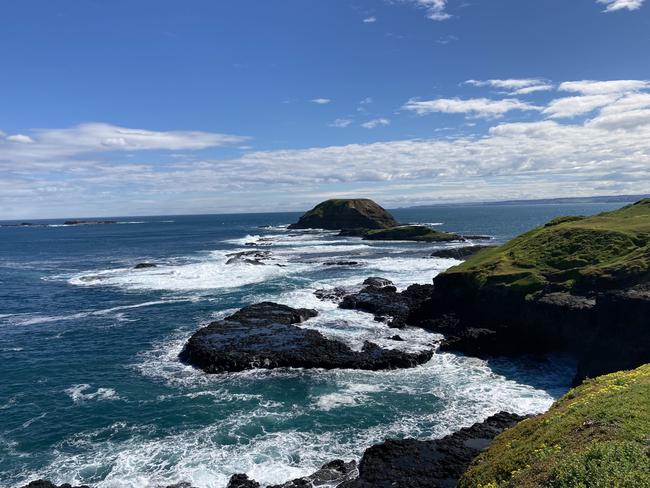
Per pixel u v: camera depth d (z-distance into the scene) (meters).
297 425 27.84
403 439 24.28
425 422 28.12
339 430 27.22
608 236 49.00
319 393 32.22
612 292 35.50
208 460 24.28
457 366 37.38
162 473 23.23
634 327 33.31
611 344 34.38
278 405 30.48
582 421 15.94
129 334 46.94
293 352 38.06
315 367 36.62
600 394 18.34
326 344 39.75
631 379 19.48
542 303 40.69
